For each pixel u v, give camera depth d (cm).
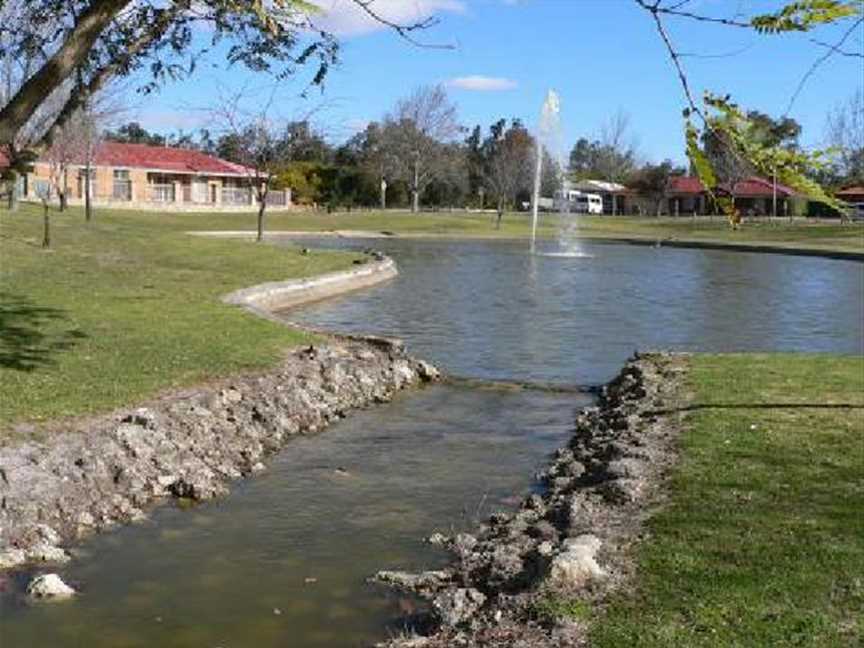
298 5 383
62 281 2109
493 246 5753
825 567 627
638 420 1105
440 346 2022
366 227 6862
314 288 2875
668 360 1548
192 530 844
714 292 3347
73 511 848
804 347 2138
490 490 984
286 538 828
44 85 390
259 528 854
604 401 1402
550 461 1097
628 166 12050
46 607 673
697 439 977
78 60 393
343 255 3759
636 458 916
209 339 1560
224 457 1057
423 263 4406
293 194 8588
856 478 830
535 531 764
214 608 677
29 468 874
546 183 10125
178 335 1567
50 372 1205
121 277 2334
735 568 628
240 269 2923
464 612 627
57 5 516
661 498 790
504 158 9906
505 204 10088
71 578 728
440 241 6069
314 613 668
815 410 1113
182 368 1328
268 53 536
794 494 786
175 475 962
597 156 12694
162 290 2134
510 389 1560
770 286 3603
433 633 602
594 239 6594
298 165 8338
